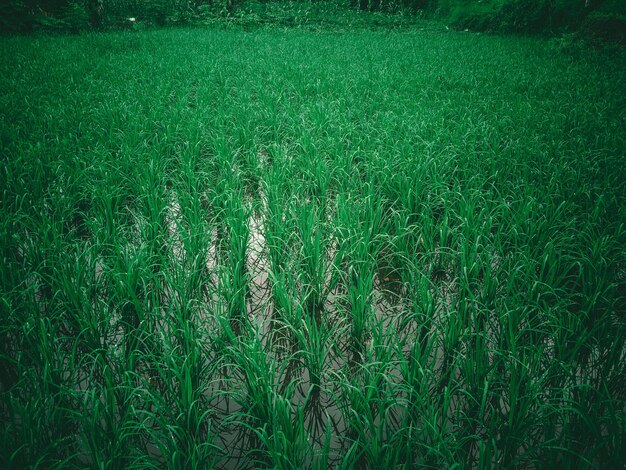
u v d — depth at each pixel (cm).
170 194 420
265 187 433
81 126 564
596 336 256
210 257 360
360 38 1636
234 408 229
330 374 246
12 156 470
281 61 1061
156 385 237
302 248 316
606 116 624
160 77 845
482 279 311
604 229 342
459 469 173
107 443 190
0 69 847
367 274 315
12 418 194
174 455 169
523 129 571
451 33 1884
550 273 290
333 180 471
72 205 387
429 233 360
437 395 228
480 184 418
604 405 215
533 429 207
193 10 1933
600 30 1203
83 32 1435
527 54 1241
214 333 259
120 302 269
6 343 259
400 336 276
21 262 316
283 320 283
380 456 186
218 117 600
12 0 1338
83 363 246
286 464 174
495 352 226
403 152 475
